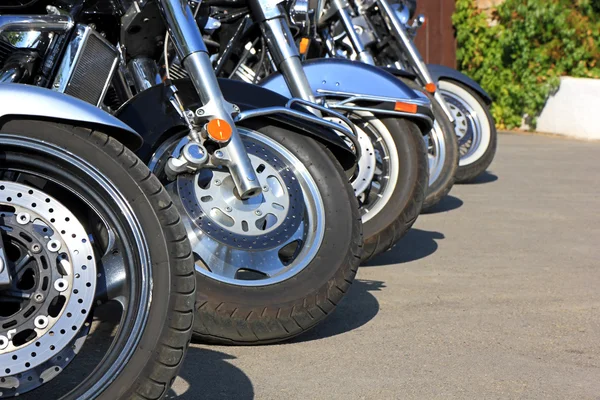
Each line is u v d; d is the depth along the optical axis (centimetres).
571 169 953
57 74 342
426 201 687
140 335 253
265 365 363
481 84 1317
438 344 396
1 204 253
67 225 255
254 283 377
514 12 1272
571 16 1249
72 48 342
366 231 512
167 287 257
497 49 1297
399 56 714
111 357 253
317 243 388
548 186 852
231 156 361
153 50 412
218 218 384
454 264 551
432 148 689
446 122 688
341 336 405
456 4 1343
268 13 443
